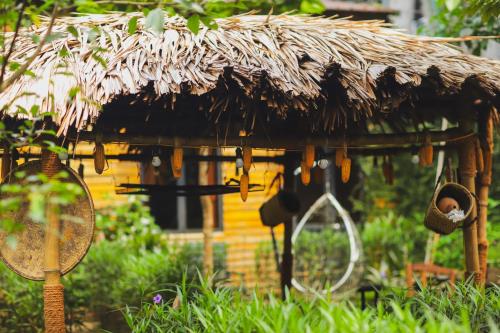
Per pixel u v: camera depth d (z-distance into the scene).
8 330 6.62
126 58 4.39
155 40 4.56
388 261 9.95
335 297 8.98
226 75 4.12
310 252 9.77
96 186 9.25
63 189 2.82
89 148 9.17
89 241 4.31
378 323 3.26
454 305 4.15
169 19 4.83
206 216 7.97
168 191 5.70
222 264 9.11
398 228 10.13
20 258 4.37
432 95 5.06
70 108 4.09
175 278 6.68
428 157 5.13
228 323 3.70
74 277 7.06
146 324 4.18
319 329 3.34
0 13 3.44
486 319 3.92
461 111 5.21
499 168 9.24
